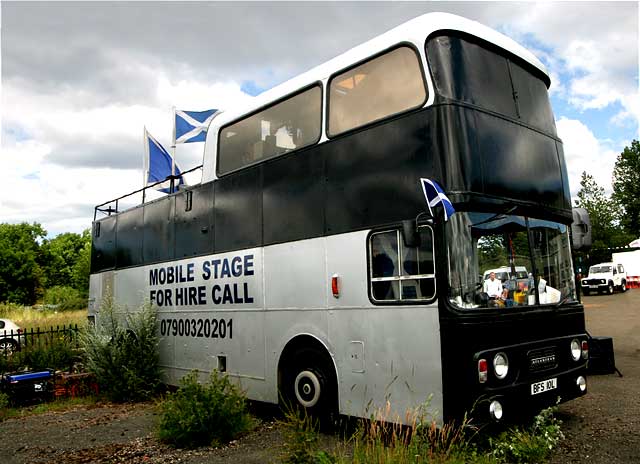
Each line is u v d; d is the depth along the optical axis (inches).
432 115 235.1
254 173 326.6
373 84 263.7
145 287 426.3
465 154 231.5
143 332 405.7
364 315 254.5
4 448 280.5
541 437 228.2
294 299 292.4
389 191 248.1
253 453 250.5
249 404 330.0
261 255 316.2
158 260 412.2
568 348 263.0
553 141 286.5
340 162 273.4
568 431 268.5
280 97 315.9
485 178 236.8
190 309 374.0
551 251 268.4
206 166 369.4
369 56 266.1
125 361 409.7
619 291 1609.3
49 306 1945.1
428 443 195.9
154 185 435.2
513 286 243.1
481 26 263.3
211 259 355.6
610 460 225.0
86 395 426.0
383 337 245.3
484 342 221.6
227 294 340.2
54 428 320.8
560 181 283.6
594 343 420.2
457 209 226.2
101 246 504.1
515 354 231.9
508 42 272.5
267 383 307.3
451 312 218.8
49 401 411.2
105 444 279.4
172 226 399.5
